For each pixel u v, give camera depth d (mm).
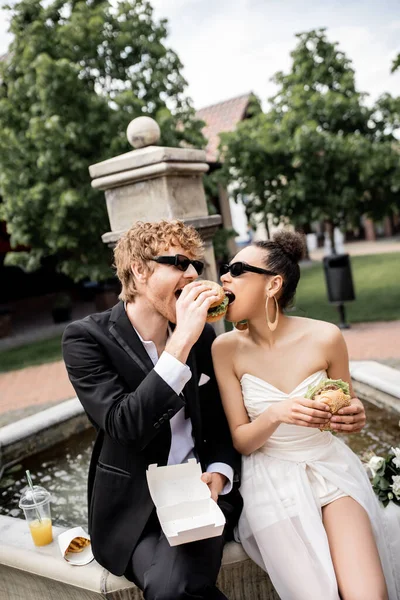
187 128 9281
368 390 3754
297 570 1785
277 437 2068
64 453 3887
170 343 1762
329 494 1941
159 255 1852
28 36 8367
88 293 17828
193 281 1899
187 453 2057
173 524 1712
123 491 1882
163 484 1851
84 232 8469
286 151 8047
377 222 8812
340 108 8305
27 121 8359
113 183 3518
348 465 2053
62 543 2105
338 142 7711
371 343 7230
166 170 3322
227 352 2191
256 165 8398
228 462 2061
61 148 7887
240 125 8703
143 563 1771
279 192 8422
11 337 13398
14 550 2156
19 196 8266
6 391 7520
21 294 19062
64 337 1942
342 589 1694
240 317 2086
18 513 3166
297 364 2104
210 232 3695
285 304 2154
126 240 1920
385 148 7738
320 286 13836
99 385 1844
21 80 8273
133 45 8727
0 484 3490
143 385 1733
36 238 8992
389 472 2223
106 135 8086
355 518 1859
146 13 8867
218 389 2219
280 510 1882
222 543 1913
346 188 8016
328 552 1767
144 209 3500
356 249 26047
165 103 9133
